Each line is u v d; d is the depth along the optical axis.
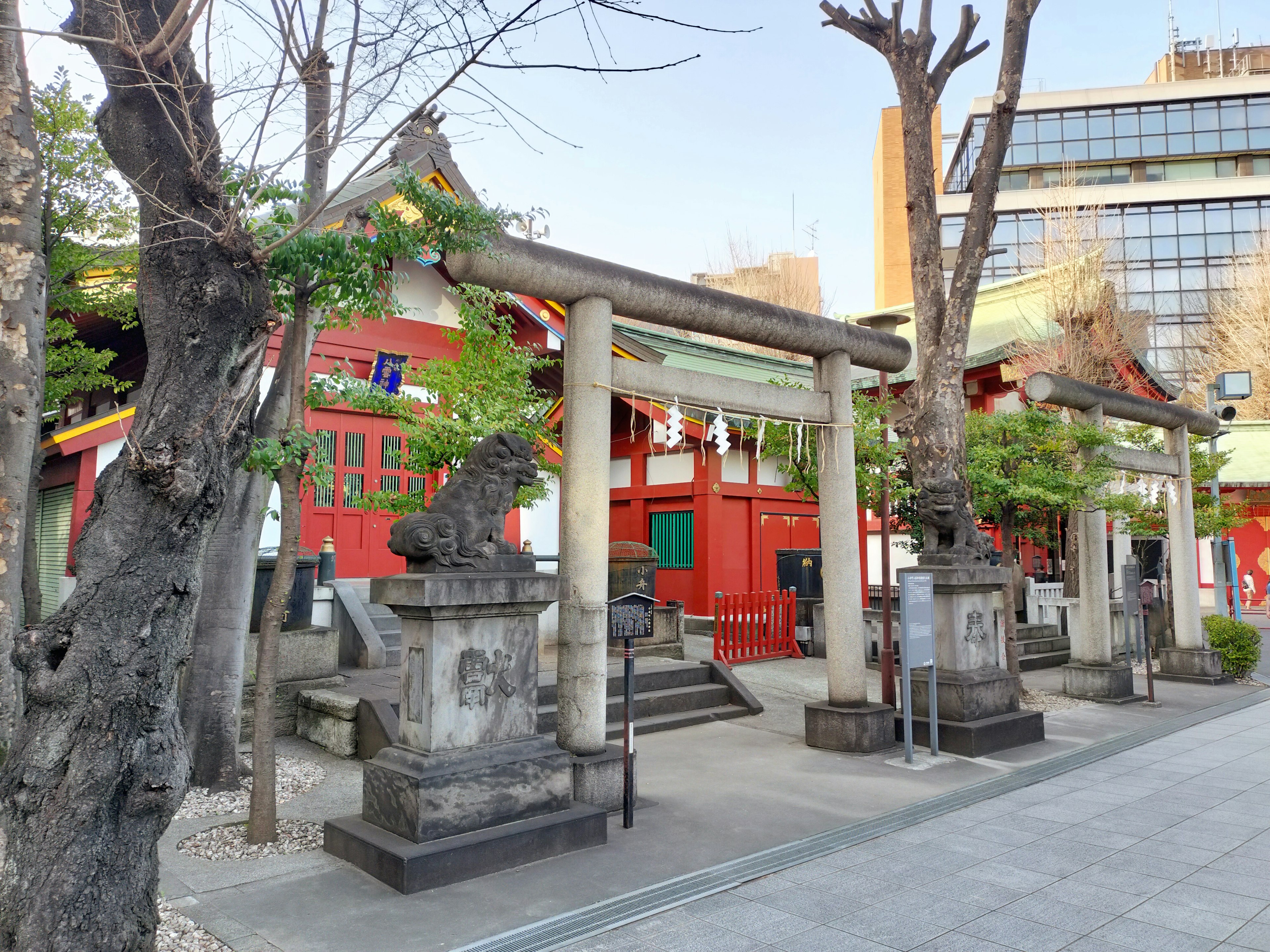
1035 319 23.19
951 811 6.67
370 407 7.20
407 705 5.52
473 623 5.51
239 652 7.25
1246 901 4.88
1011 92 10.72
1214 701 12.13
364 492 12.62
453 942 4.25
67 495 12.19
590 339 6.98
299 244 5.11
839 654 8.93
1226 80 44.25
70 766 3.10
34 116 8.12
